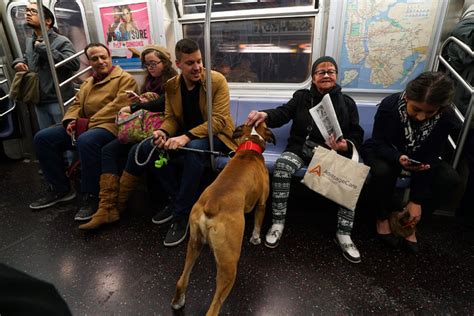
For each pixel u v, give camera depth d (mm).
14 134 3332
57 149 2311
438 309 1364
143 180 2705
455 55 1907
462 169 2027
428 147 1646
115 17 2684
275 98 2514
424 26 2041
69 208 2334
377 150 1779
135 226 2074
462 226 1999
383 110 1765
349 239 1749
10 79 3154
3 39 3020
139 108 2156
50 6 2770
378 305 1388
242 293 1462
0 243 1906
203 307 1383
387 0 2045
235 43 2516
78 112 2357
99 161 2111
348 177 1625
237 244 1231
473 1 2008
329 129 1750
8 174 3068
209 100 1718
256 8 2348
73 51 2617
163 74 2344
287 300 1419
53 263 1707
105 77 2328
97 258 1742
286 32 2355
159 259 1725
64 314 467
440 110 1504
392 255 1737
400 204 2104
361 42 2188
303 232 1982
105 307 1391
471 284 1514
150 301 1421
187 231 1938
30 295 426
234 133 1927
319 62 1870
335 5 2146
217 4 2428
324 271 1614
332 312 1350
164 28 2572
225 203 1243
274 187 1837
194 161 1835
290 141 2061
